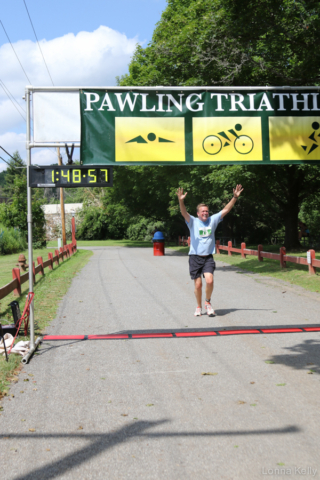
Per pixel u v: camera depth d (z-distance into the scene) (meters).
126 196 44.44
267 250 27.23
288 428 3.77
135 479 3.06
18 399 4.53
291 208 25.67
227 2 13.51
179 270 17.47
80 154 7.67
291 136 8.15
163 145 7.89
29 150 7.39
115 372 5.36
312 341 6.57
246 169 18.25
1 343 6.45
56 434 3.75
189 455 3.37
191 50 15.76
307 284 12.42
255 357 5.84
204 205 8.17
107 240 66.88
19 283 11.41
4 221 37.47
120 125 7.77
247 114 8.07
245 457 3.32
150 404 4.34
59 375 5.28
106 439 3.65
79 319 8.50
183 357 5.92
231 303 9.93
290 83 15.27
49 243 55.81
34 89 7.55
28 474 3.15
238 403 4.32
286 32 13.17
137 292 11.80
